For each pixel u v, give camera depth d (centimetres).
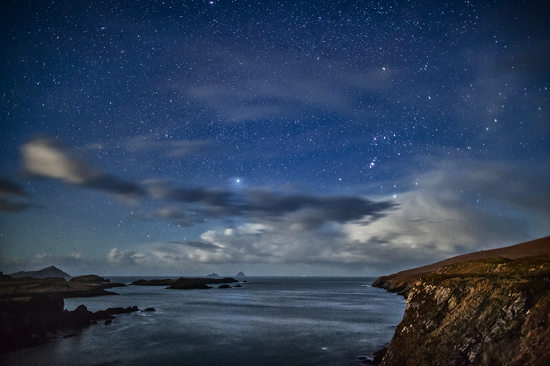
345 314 5944
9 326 3441
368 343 3547
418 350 2192
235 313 6119
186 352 3181
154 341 3653
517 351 1792
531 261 2348
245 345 3475
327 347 3372
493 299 2073
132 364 2795
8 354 3048
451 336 2092
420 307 2444
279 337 3891
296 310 6588
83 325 4559
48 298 4391
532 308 1888
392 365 2294
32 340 3494
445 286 2378
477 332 1998
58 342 3556
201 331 4262
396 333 2453
